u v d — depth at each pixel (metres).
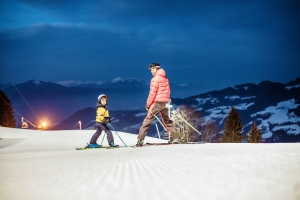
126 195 2.00
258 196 1.79
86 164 4.04
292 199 1.69
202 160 3.73
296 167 2.80
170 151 5.81
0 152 11.47
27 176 3.20
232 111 51.00
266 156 3.83
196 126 53.59
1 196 2.18
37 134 20.55
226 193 1.90
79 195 2.07
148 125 9.81
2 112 56.72
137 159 4.34
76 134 20.22
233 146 6.87
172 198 1.85
